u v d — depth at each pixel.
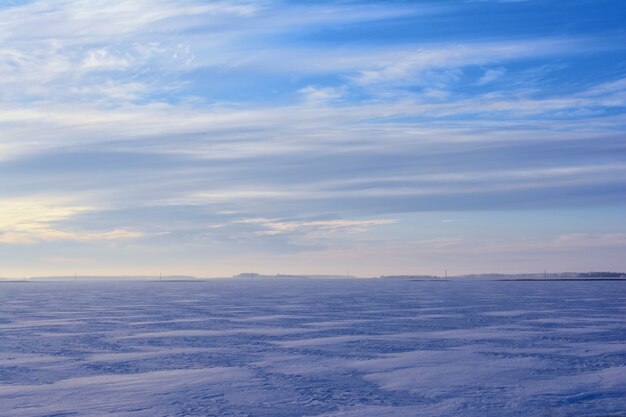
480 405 15.46
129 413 14.64
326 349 24.72
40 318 41.75
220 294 94.44
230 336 29.48
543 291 96.69
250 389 17.22
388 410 14.99
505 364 20.92
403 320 38.12
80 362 21.66
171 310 50.66
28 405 15.36
